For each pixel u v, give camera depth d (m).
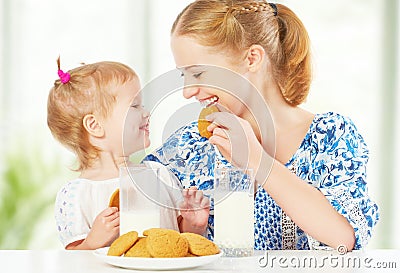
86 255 1.33
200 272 1.11
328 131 1.77
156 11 3.61
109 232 1.70
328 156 1.75
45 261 1.25
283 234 1.81
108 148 2.22
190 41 1.72
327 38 3.67
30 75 3.65
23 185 3.57
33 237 3.56
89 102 2.22
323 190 1.49
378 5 3.68
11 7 3.66
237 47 1.73
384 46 3.68
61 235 2.03
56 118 2.29
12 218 3.55
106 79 2.24
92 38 3.64
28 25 3.65
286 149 1.81
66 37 3.65
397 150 3.66
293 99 1.83
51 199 3.58
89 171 2.19
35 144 3.62
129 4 3.63
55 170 3.60
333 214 1.44
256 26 1.77
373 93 3.67
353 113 3.67
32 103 3.65
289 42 1.83
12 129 3.62
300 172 1.79
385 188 3.66
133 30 3.62
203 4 1.75
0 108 3.63
